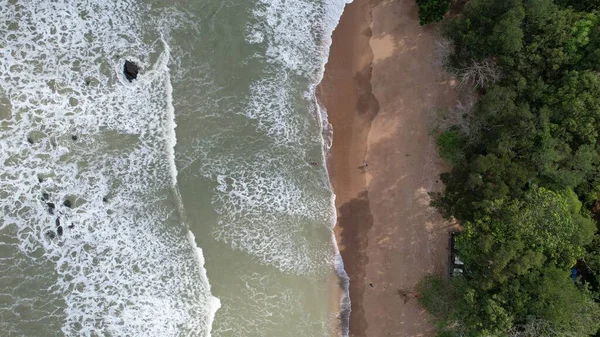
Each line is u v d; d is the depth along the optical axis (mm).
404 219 18188
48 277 17625
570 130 15172
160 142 18312
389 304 18312
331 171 18312
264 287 18172
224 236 18250
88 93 18125
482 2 15633
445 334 16359
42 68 17906
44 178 17797
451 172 16797
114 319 17828
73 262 17797
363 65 18219
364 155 18234
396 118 18078
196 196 18297
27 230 17609
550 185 15445
